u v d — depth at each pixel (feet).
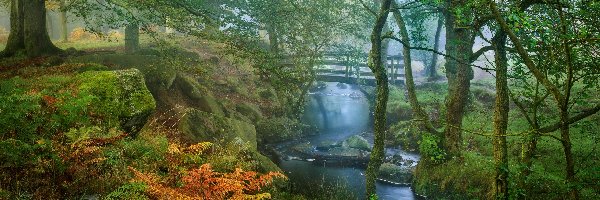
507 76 23.04
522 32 19.61
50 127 19.52
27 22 45.29
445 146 36.55
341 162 46.47
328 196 35.99
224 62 68.39
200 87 50.19
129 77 27.43
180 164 22.45
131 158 21.49
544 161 31.17
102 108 24.00
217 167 27.30
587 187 23.09
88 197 17.04
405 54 36.94
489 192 30.68
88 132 18.53
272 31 56.44
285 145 52.75
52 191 16.21
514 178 22.84
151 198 17.40
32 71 35.12
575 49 17.33
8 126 17.19
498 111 22.29
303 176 41.42
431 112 55.47
